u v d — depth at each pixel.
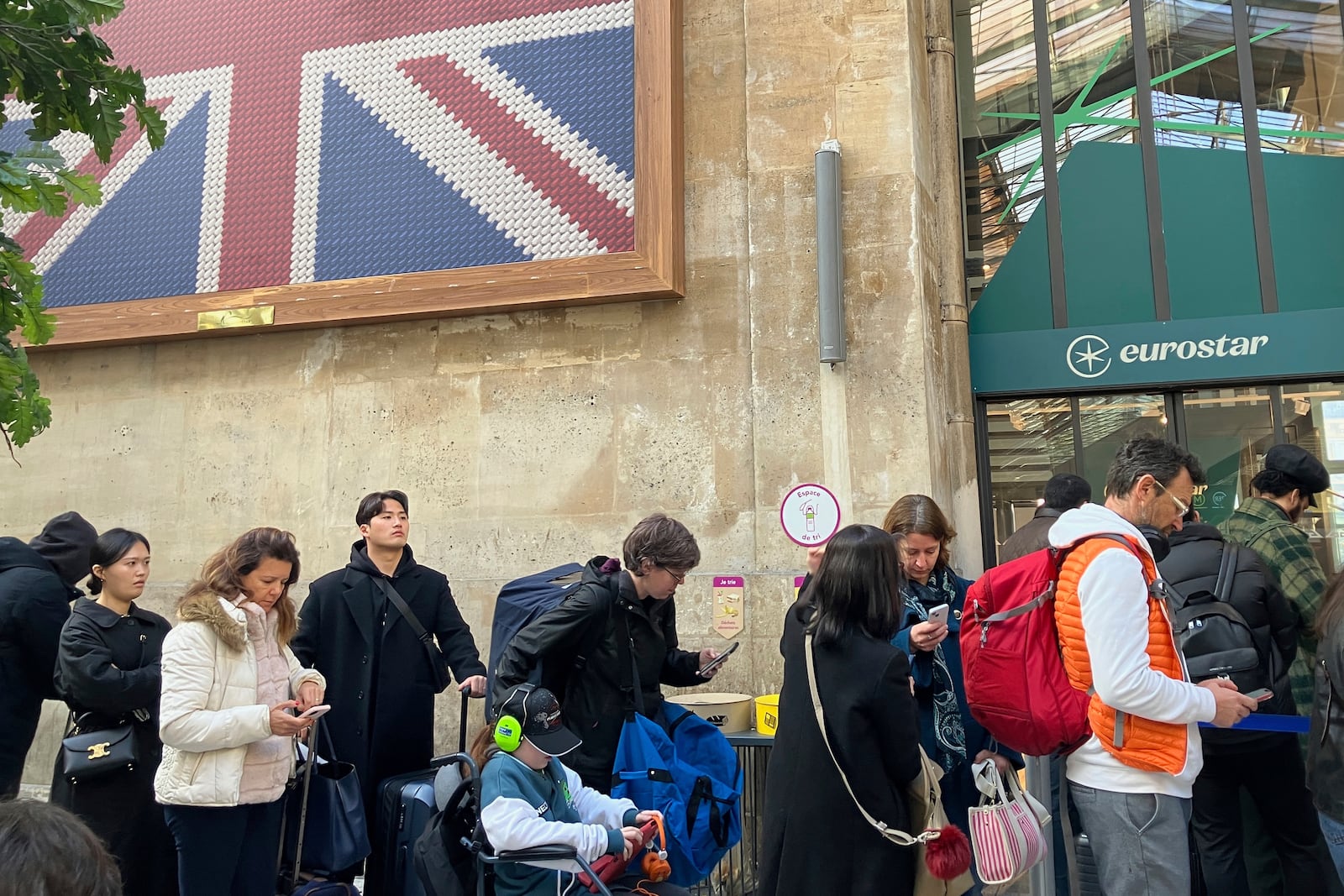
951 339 6.11
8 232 7.02
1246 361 5.83
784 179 5.82
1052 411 6.20
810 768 2.72
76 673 3.54
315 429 6.37
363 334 6.38
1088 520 2.73
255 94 6.70
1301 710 3.93
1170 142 6.17
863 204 5.68
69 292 6.86
